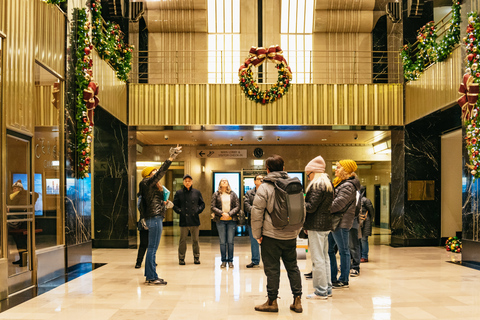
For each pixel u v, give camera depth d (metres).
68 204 6.60
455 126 10.52
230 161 15.27
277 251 4.14
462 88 7.23
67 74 6.68
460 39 7.92
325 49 12.84
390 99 10.94
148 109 10.79
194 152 15.27
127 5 10.91
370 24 12.55
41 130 5.85
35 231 5.61
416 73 10.14
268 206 4.05
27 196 5.41
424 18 10.91
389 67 11.68
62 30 6.58
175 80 12.65
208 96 10.78
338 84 10.84
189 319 3.89
